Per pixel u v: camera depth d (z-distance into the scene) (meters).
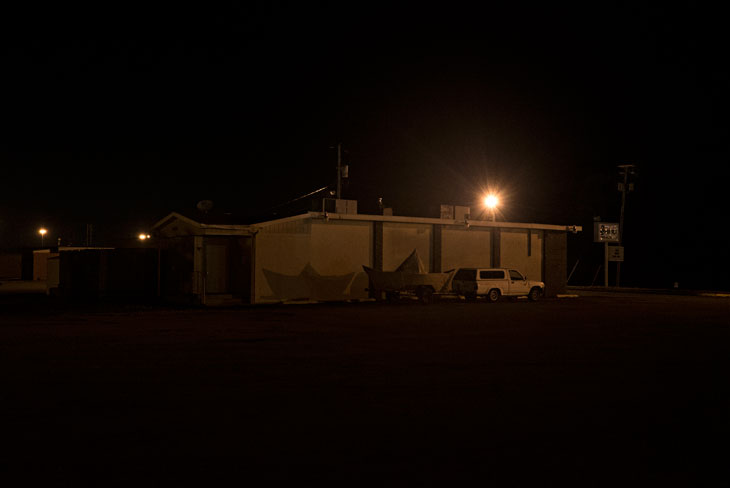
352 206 35.19
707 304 35.75
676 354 15.98
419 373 13.05
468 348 16.84
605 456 7.61
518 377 12.67
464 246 38.88
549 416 9.52
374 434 8.46
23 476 6.76
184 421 9.07
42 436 8.27
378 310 29.55
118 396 10.70
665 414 9.70
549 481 6.73
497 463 7.29
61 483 6.55
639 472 7.05
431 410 9.84
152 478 6.70
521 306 33.22
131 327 21.55
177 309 29.28
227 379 12.27
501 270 36.38
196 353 15.62
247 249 32.50
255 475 6.81
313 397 10.70
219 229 31.33
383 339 18.66
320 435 8.38
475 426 8.91
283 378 12.41
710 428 8.91
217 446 7.86
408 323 23.48
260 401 10.38
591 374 13.07
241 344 17.36
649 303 36.50
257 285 32.22
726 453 7.77
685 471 7.10
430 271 37.53
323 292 34.06
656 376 12.88
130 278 34.94
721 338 19.42
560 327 22.48
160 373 12.87
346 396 10.80
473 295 35.53
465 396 10.86
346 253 34.88
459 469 7.07
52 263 40.91
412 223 36.94
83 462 7.23
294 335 19.52
